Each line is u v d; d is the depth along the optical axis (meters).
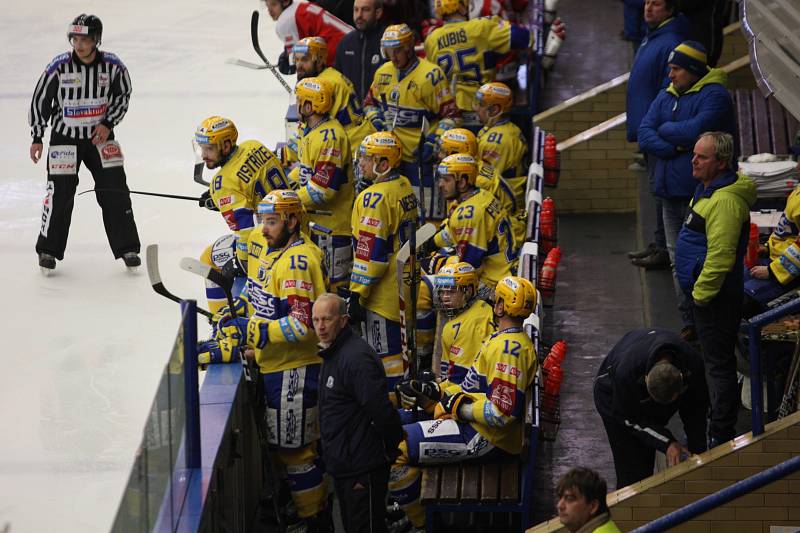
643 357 18.81
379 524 19.44
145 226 37.00
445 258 25.66
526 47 32.38
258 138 45.53
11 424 24.38
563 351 21.08
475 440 20.19
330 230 26.11
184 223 37.31
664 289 27.77
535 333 21.69
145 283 33.06
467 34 32.09
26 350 28.44
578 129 35.50
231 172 24.59
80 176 41.72
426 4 38.19
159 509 15.68
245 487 21.56
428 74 29.25
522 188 29.28
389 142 23.75
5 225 37.25
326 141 25.34
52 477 22.20
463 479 20.11
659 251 28.69
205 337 29.36
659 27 27.45
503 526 21.55
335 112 28.72
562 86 38.84
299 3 35.22
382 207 23.75
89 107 33.25
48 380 26.75
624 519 19.06
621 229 33.78
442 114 29.64
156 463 15.54
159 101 49.25
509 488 19.80
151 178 40.94
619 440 19.72
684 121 24.92
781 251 22.88
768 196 27.86
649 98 27.53
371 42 32.41
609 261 31.67
